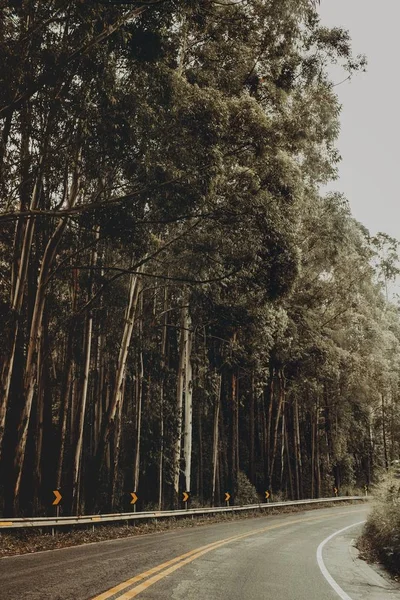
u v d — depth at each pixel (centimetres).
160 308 3198
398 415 5991
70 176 2059
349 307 3978
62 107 1508
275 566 1114
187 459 2939
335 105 2436
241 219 2008
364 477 6203
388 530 1455
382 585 982
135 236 1812
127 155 1612
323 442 5147
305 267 3534
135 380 3025
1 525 1388
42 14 1371
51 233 2175
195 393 3416
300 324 3591
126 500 2856
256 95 2278
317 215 3347
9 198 1617
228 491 3681
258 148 1966
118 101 1501
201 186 1642
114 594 707
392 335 4753
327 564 1222
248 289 2345
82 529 1862
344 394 4534
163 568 981
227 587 827
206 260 2223
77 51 1379
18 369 2308
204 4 1886
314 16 2383
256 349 3098
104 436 2236
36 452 2075
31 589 720
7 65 1323
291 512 3662
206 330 3269
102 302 2547
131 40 1501
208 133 1630
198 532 1973
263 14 2108
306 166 2967
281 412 4378
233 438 3481
